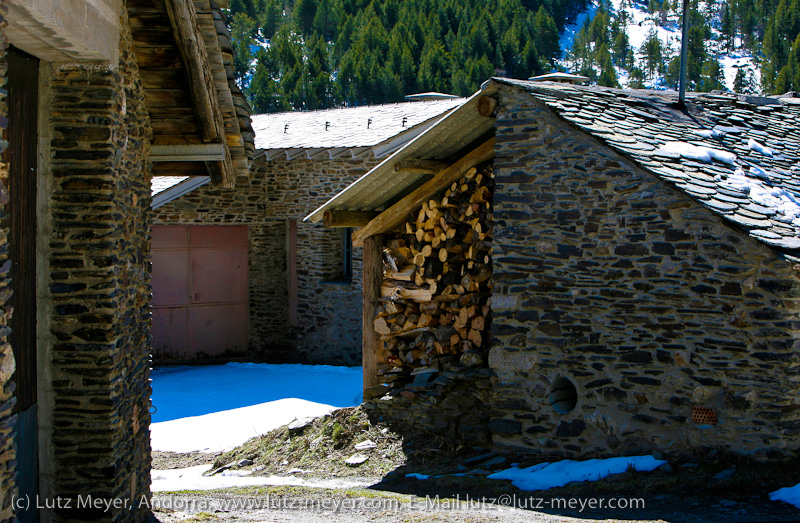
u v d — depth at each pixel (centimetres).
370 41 7150
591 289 738
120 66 533
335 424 973
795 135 940
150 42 572
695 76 10125
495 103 789
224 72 621
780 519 521
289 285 1678
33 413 503
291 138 1622
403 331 979
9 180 459
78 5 446
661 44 13038
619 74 12138
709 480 621
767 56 9831
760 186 730
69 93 508
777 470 619
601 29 12688
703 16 13412
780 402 633
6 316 366
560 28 12975
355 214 994
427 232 952
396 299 979
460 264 930
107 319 514
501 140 792
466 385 879
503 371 791
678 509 570
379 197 968
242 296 1705
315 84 6425
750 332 647
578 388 744
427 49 6862
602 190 732
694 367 678
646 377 705
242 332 1705
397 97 6328
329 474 856
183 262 1650
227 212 1633
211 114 632
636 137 754
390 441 913
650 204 703
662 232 696
